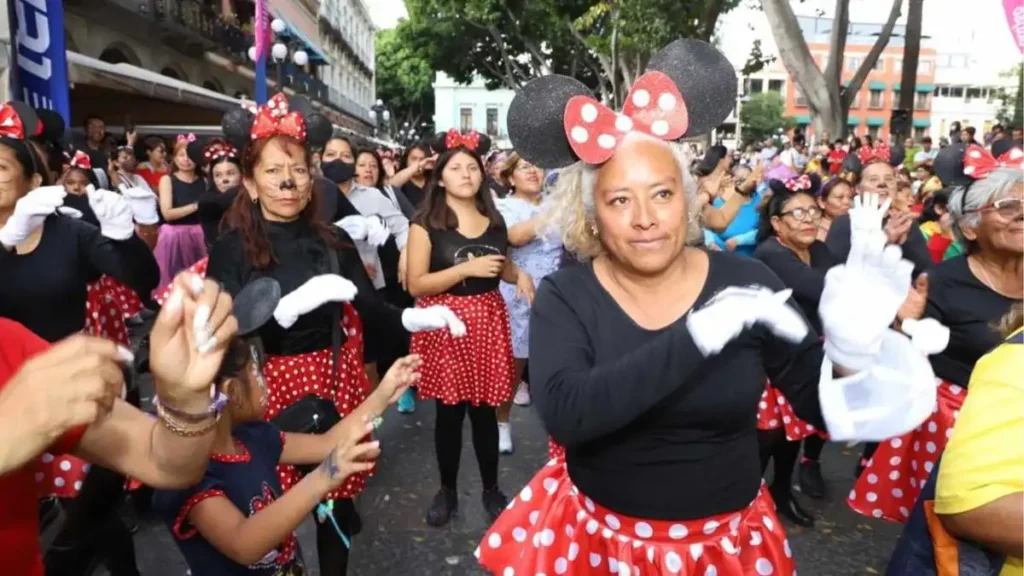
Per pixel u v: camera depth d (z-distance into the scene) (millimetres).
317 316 2336
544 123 1521
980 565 1407
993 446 1233
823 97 12258
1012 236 2139
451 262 3252
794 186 3123
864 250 1232
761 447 3127
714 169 4609
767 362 1465
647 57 15141
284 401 2283
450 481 3332
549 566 1590
